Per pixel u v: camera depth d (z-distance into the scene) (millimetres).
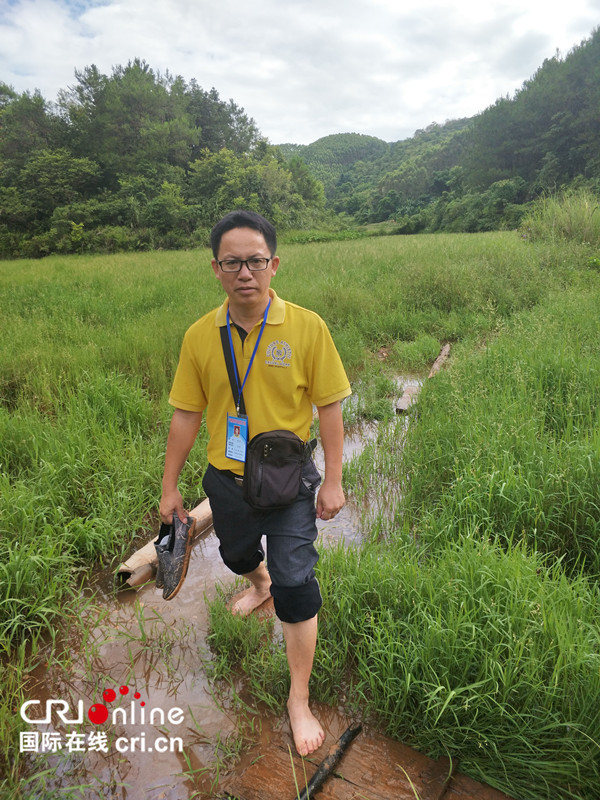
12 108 56375
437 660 2088
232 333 1854
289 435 1827
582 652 1963
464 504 3158
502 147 61688
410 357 6641
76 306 8992
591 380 4449
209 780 1960
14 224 48438
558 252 10414
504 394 4418
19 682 2309
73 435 4102
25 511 3189
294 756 2010
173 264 17375
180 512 2188
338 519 3600
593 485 3043
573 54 57594
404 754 2004
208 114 68625
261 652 2426
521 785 1852
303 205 60750
